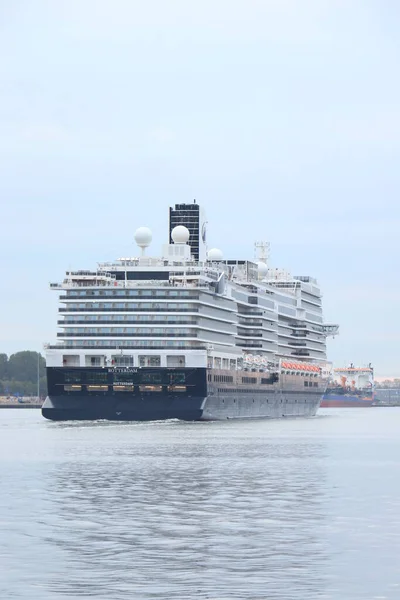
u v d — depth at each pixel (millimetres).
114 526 100125
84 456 175750
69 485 133750
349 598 72312
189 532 96750
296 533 96188
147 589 74750
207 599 72000
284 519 104375
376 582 76688
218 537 94125
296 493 125312
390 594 73375
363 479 140875
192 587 75312
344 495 123312
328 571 80250
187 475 145750
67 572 80000
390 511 109812
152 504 115500
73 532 96750
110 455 177500
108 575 79000
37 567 81688
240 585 75938
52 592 73938
